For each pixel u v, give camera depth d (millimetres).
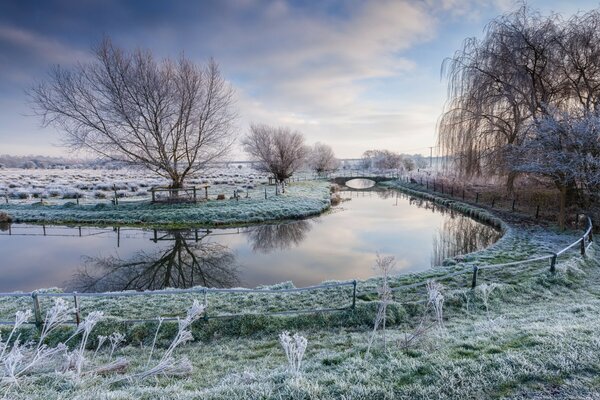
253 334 6234
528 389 3092
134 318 6676
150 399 3379
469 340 4367
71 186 31984
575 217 13758
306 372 3949
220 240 16172
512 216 16422
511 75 16031
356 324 6500
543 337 4102
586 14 14477
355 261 12555
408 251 13883
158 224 18797
